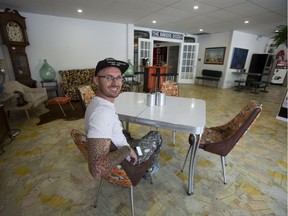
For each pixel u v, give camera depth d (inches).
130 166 37.8
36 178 63.3
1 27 141.7
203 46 294.2
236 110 153.1
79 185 60.4
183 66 301.1
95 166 28.1
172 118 52.6
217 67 275.0
